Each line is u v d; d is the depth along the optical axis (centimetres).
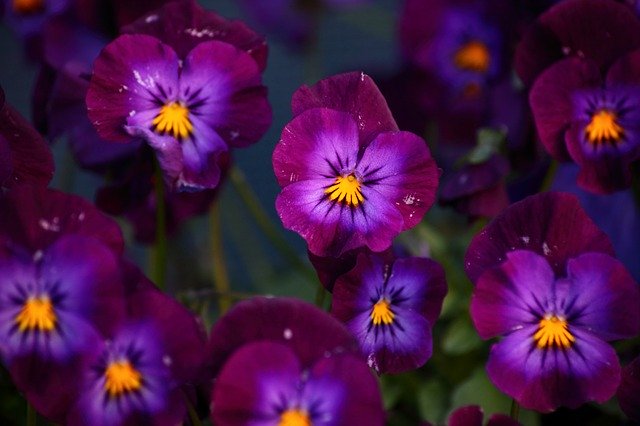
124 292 35
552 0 46
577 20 41
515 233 37
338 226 37
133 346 35
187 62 38
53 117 43
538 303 37
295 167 37
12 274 35
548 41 41
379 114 37
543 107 40
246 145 39
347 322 37
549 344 37
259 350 34
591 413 44
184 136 38
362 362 35
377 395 34
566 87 40
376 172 37
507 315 37
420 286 37
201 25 39
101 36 44
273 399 34
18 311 35
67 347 35
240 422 34
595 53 41
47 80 44
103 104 38
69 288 35
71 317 35
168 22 39
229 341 35
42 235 35
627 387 37
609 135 40
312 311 35
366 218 37
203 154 38
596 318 37
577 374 37
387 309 37
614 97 40
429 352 37
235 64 38
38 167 38
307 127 37
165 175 38
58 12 44
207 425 43
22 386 35
